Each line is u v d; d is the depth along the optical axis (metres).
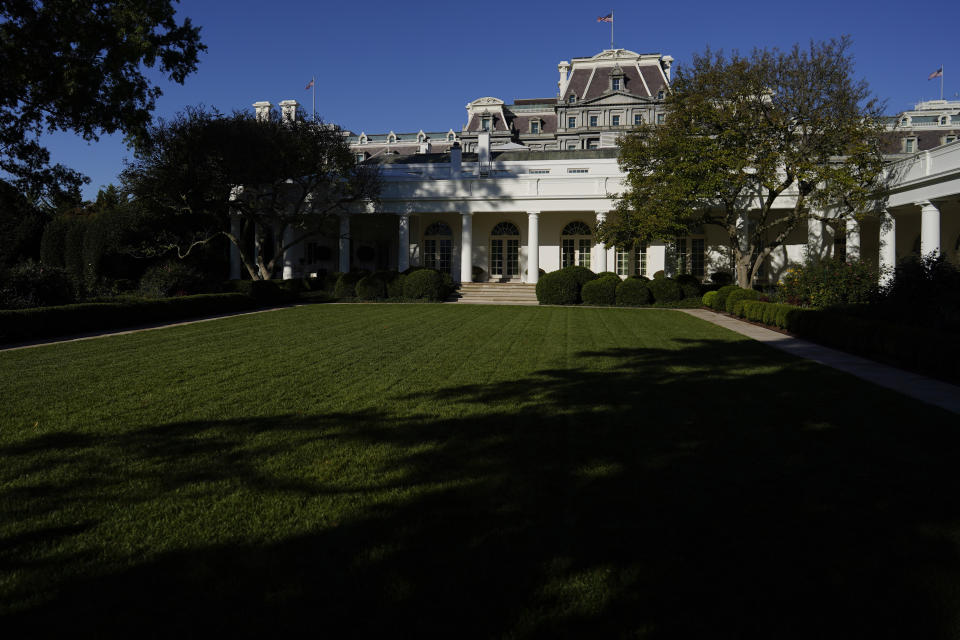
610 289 22.62
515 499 3.51
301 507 3.40
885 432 4.96
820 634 2.26
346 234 28.19
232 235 26.09
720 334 13.09
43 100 14.34
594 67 58.25
